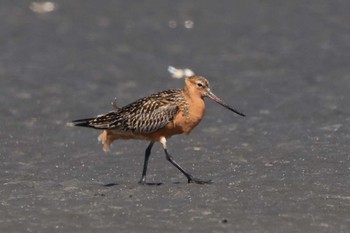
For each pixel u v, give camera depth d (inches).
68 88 1113.4
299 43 1391.5
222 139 853.8
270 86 1105.4
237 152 796.6
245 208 605.6
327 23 1537.9
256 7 1689.2
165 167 749.3
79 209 613.6
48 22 1576.0
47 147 834.8
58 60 1290.6
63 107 1014.4
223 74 1193.4
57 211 610.5
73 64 1262.3
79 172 736.3
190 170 733.9
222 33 1488.7
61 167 756.0
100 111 999.0
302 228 562.3
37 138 872.3
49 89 1105.4
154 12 1672.0
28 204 629.6
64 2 1743.4
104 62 1282.0
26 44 1402.6
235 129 896.9
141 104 696.4
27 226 577.9
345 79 1128.8
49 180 708.7
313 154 773.3
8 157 795.4
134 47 1391.5
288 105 996.6
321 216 585.9
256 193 645.3
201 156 784.9
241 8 1685.5
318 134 855.7
